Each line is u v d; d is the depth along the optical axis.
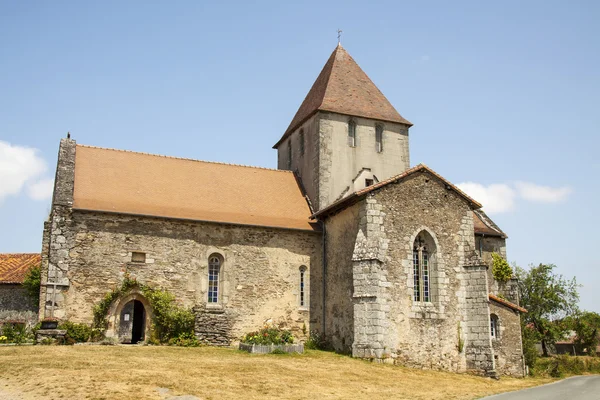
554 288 43.09
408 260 22.05
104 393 12.68
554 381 22.98
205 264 23.06
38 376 13.79
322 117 27.39
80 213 21.56
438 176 23.45
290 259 24.45
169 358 17.73
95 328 20.83
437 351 21.75
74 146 23.98
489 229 29.33
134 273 21.91
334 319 23.27
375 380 17.33
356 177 27.36
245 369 16.69
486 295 22.55
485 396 16.16
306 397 14.07
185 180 25.55
